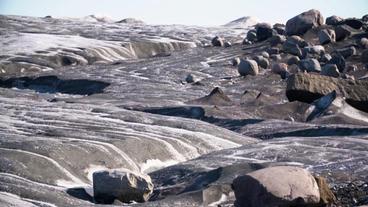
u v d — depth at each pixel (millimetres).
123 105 63375
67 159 33062
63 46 126375
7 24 163625
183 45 146625
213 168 33312
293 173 24703
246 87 80562
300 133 48375
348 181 29703
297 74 61250
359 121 55188
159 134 42531
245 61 91188
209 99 65688
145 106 62094
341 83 61469
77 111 50906
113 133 40781
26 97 71812
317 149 37438
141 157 37219
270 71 92750
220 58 108375
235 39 157750
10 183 27922
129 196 28328
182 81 88688
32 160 31406
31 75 95500
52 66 111812
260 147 38688
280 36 111062
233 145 43531
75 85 86750
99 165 34062
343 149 37812
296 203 23938
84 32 159000
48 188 28688
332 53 99250
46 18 192500
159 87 81438
